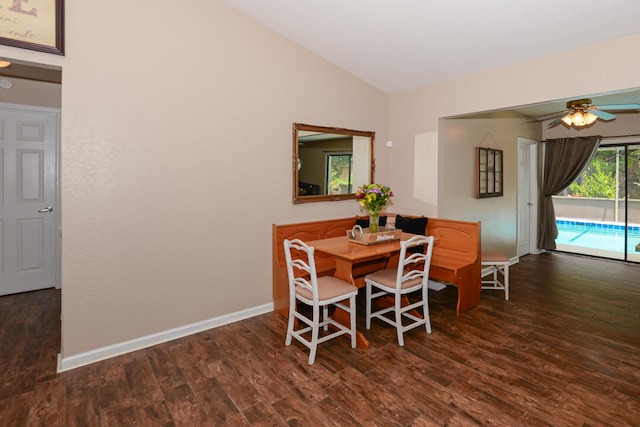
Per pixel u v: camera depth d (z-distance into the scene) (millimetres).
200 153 2865
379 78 3869
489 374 2270
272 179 3307
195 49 2801
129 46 2510
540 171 5914
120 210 2539
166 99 2682
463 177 4156
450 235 3684
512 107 3213
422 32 2885
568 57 2826
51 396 2059
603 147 5445
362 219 3965
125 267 2582
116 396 2066
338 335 2611
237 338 2811
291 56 3371
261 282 3293
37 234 3812
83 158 2385
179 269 2820
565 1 2283
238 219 3111
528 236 5875
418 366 2375
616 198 5387
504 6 2426
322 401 2012
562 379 2205
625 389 2092
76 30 2312
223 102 2965
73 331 2404
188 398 2049
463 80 3535
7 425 1816
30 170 3729
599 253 5609
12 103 3568
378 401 2008
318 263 3482
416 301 3639
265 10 2949
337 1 2654
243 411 1932
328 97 3676
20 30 2125
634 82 2508
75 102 2334
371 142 4078
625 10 2283
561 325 3012
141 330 2672
